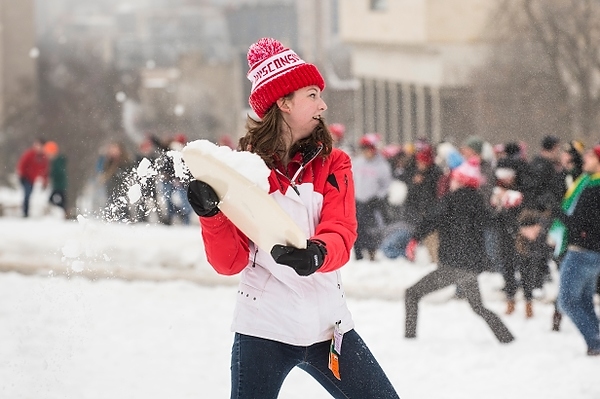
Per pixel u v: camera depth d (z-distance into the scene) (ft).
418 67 110.22
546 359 37.68
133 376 34.37
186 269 61.36
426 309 49.26
